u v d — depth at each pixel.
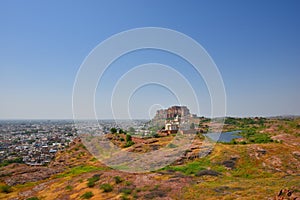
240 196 16.92
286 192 15.12
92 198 19.94
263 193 17.20
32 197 23.41
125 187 21.14
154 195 18.62
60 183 27.34
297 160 29.53
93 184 23.50
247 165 28.58
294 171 26.61
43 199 22.97
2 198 25.61
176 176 24.06
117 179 23.23
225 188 19.44
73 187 24.44
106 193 20.56
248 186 19.88
